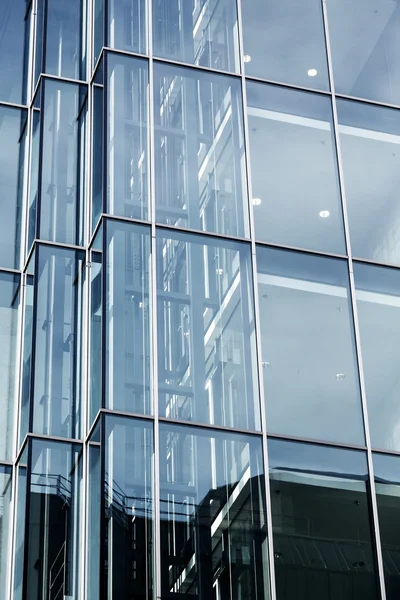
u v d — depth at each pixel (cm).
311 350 2461
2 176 2897
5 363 2653
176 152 2628
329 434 2372
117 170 2569
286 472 2303
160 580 2127
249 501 2248
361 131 2808
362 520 2294
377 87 2888
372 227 2669
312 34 2912
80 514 2292
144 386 2314
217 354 2389
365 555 2255
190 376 2347
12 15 3145
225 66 2792
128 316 2388
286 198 2647
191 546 2172
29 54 3094
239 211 2592
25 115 2998
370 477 2344
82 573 2228
